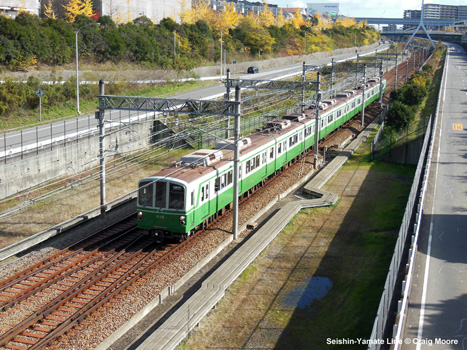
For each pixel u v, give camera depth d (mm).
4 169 26859
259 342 14758
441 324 13711
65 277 18672
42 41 52781
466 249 19156
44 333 14867
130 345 14695
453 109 52000
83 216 25109
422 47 125312
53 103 43156
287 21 120875
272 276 19125
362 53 125188
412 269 16891
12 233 23359
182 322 15172
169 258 20609
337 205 27953
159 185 21312
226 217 25781
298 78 75000
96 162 34562
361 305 16734
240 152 26750
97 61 59938
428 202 25078
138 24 72875
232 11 95938
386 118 45312
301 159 38250
